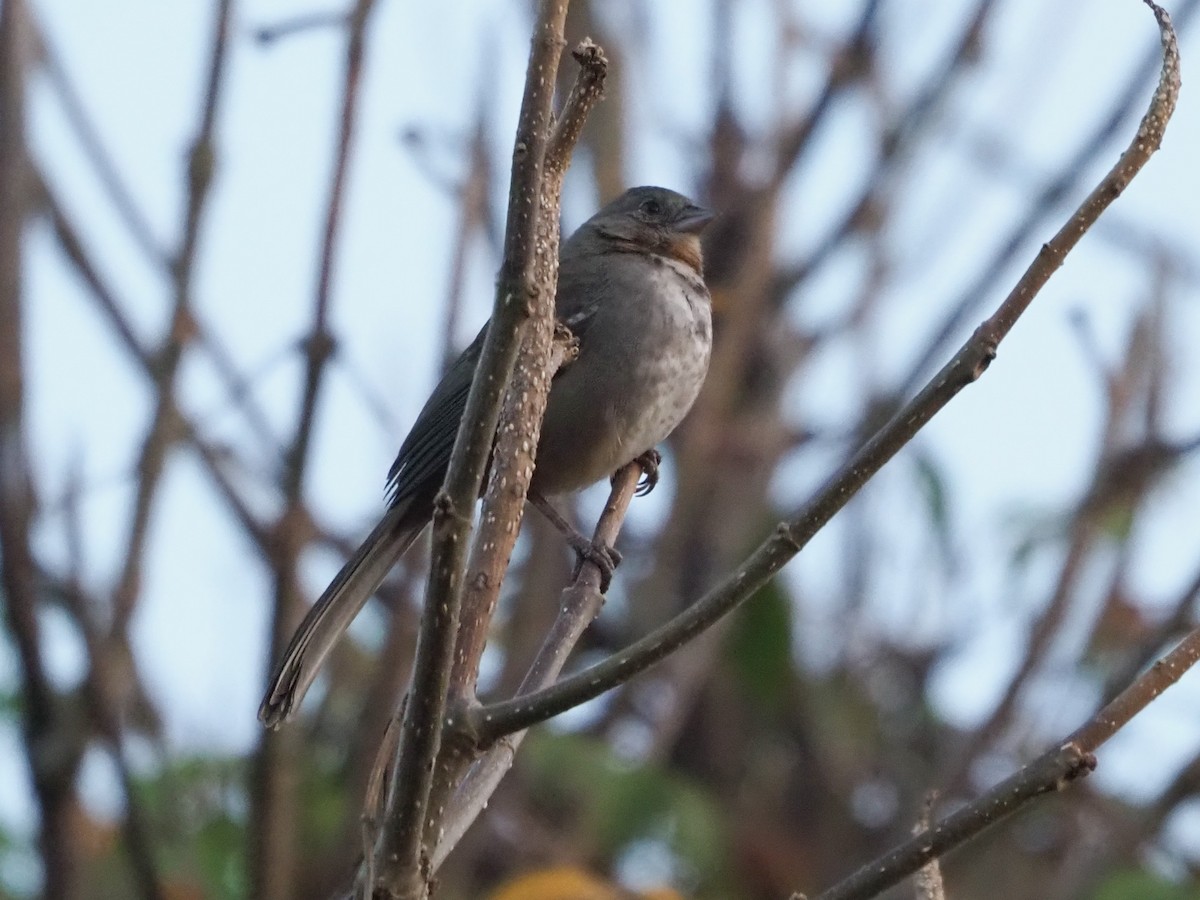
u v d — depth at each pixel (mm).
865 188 11297
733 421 11336
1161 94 5195
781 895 11367
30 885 9383
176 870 9625
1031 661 10430
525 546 10852
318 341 8641
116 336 9250
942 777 10719
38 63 9398
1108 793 11461
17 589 8781
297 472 8773
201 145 8656
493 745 5426
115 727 8891
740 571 5195
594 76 5797
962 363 5125
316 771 10242
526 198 5031
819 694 11891
